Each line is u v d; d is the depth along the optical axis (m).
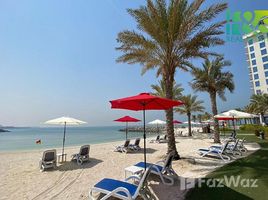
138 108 5.79
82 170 7.50
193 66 10.17
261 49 54.03
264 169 6.34
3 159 10.28
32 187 5.55
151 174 5.96
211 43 8.87
